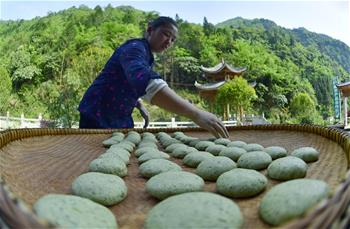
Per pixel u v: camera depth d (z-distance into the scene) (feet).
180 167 1.80
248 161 1.72
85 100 4.26
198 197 1.05
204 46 75.77
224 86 38.19
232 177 1.34
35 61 61.31
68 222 0.90
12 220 0.61
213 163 1.61
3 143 2.11
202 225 0.91
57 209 0.95
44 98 50.85
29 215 0.61
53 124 13.79
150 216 1.00
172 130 3.92
